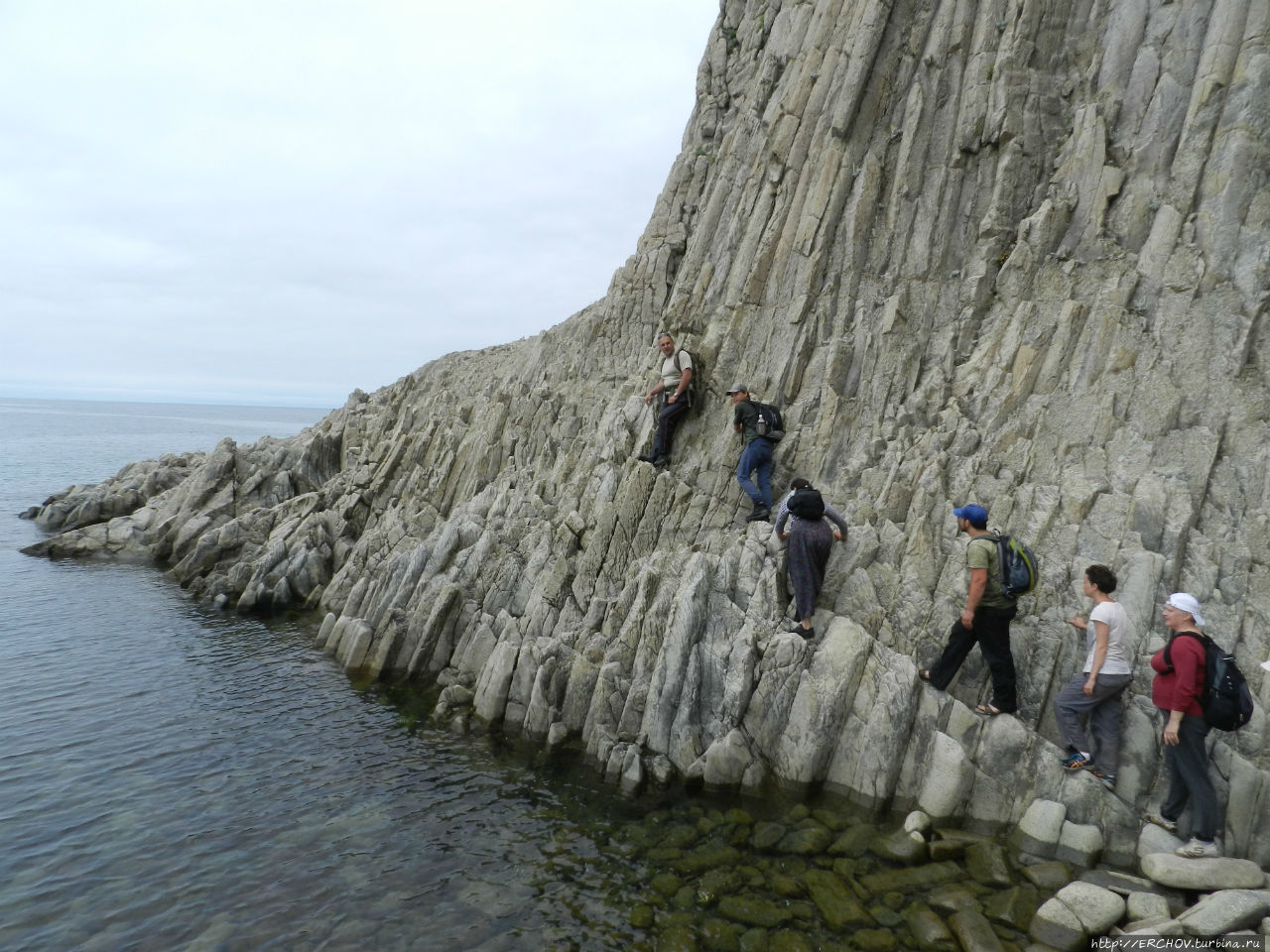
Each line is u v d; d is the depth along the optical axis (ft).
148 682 48.49
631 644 40.63
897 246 52.60
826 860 27.55
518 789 34.32
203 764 36.88
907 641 36.11
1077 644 33.06
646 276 76.23
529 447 71.97
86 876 27.58
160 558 89.04
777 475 47.85
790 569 36.73
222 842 29.86
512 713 41.60
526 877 27.27
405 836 30.25
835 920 23.99
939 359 48.37
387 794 33.81
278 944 23.79
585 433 66.28
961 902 24.41
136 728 41.16
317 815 31.96
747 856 28.07
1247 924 21.75
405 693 47.24
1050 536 37.06
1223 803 27.25
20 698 45.32
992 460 41.29
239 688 47.75
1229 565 33.24
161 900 26.08
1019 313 45.73
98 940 24.07
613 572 47.26
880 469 44.01
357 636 52.47
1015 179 49.83
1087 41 50.26
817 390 50.08
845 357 50.47
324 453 105.40
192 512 92.27
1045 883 25.50
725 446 49.70
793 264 54.80
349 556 68.74
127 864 28.35
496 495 62.75
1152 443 37.96
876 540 39.37
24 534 104.37
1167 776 28.66
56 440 337.93
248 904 25.86
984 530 32.96
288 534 76.02
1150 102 45.91
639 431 57.47
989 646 31.81
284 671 51.19
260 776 35.55
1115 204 45.55
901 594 37.42
